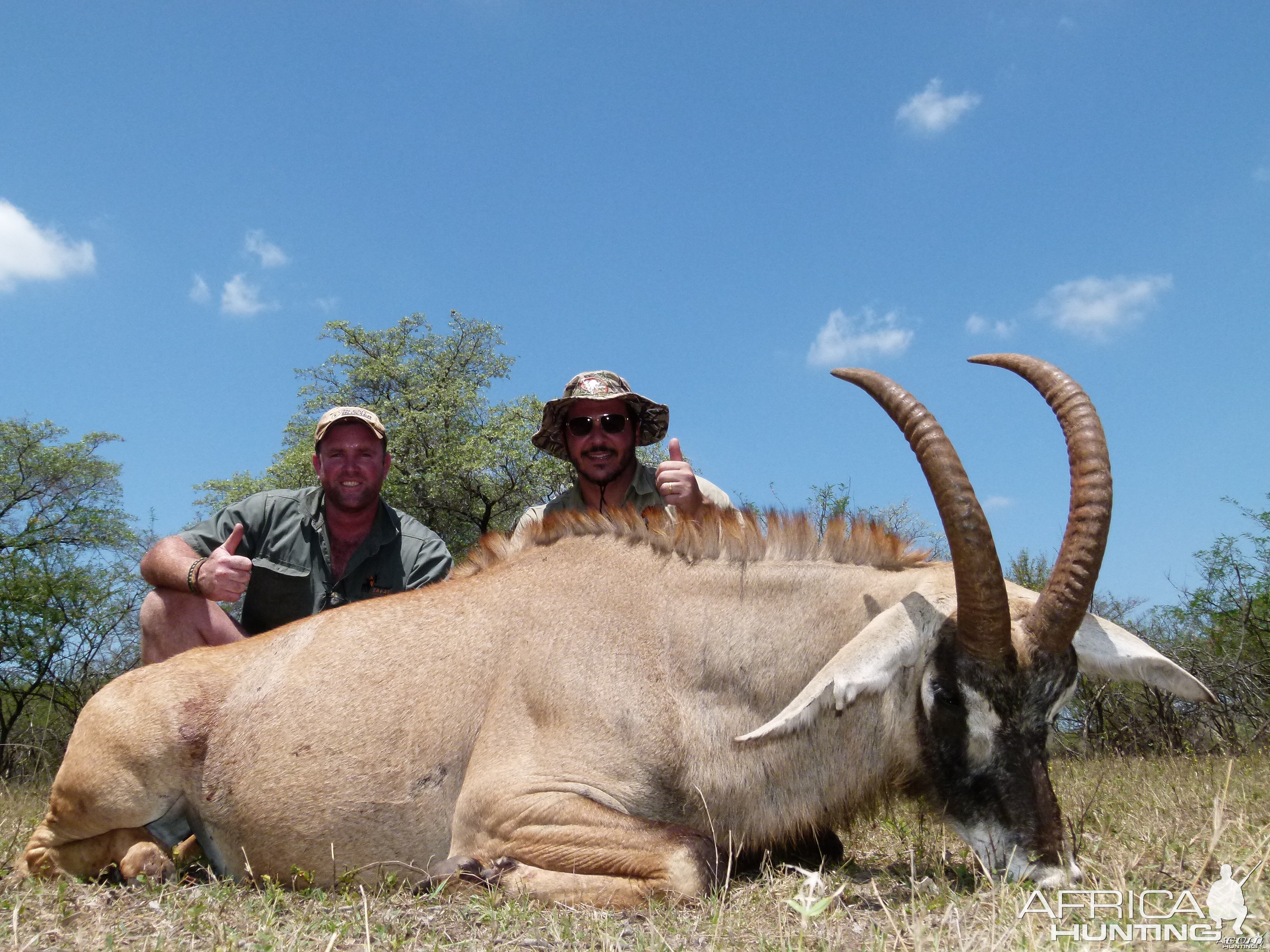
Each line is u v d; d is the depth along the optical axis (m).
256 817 4.30
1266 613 14.19
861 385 4.10
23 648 18.11
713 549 4.50
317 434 6.48
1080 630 4.04
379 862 4.20
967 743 3.84
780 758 4.23
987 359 4.30
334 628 4.60
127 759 4.44
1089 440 3.78
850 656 3.85
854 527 4.48
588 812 3.87
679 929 3.25
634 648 4.30
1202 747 12.25
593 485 7.21
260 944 3.17
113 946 3.15
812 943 3.07
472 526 24.27
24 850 5.08
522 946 3.14
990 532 3.71
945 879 3.88
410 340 26.97
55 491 20.75
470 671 4.33
